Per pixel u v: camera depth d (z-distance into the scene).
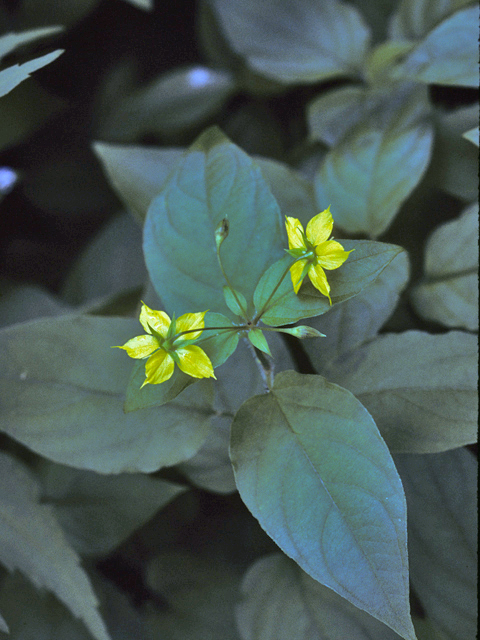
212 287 0.33
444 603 0.36
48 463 0.41
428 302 0.40
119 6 0.60
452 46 0.41
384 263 0.30
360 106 0.43
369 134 0.41
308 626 0.37
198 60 0.62
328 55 0.47
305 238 0.30
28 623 0.40
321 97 0.45
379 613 0.30
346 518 0.30
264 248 0.33
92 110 0.58
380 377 0.35
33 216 0.59
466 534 0.36
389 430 0.35
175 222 0.34
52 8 0.53
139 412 0.35
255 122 0.55
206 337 0.31
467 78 0.40
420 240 0.43
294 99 0.55
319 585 0.38
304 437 0.31
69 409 0.34
